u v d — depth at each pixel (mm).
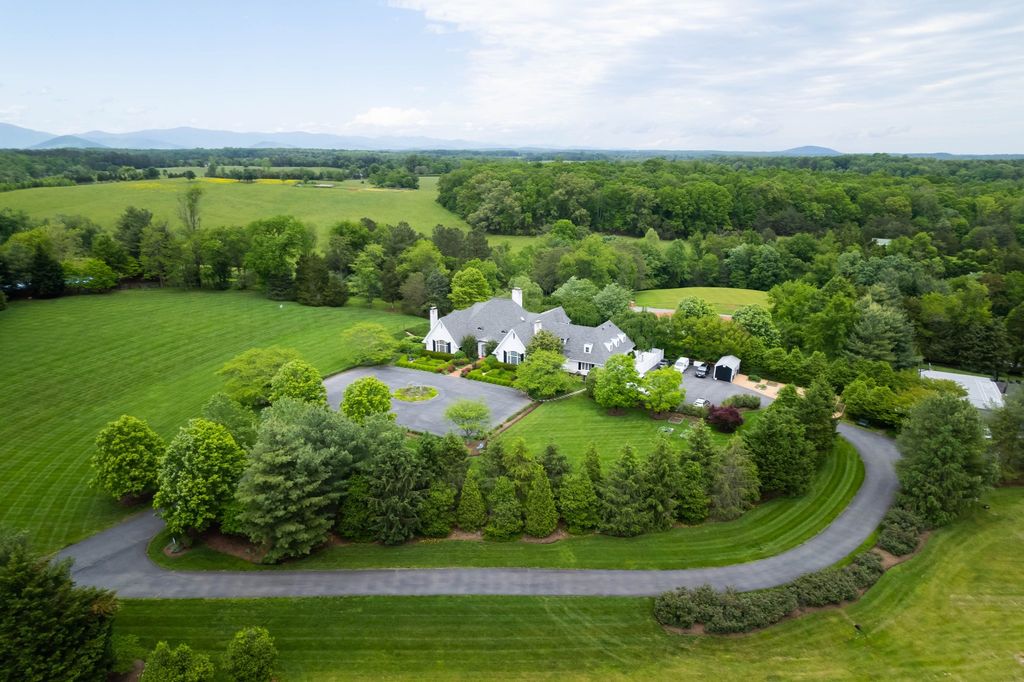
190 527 43125
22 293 97750
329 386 71750
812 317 84062
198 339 85312
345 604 36938
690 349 83188
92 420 60281
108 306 97188
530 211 172125
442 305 105875
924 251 129000
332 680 31375
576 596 38156
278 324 95000
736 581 40094
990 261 122062
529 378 68688
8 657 27172
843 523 47312
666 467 45375
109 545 42375
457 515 44344
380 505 42094
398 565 40750
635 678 32156
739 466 46844
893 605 38156
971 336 84500
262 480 38812
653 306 117250
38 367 71000
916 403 54812
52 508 46156
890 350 76500
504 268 121438
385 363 81000
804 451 50500
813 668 33094
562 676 32188
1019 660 33906
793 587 38531
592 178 191375
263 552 41688
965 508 46719
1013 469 53469
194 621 35188
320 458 41031
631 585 39375
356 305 112125
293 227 119125
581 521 44375
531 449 56812
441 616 36156
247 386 64312
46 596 28484
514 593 38250
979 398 69188
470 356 83750
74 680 27781
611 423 63469
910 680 32406
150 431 48219
